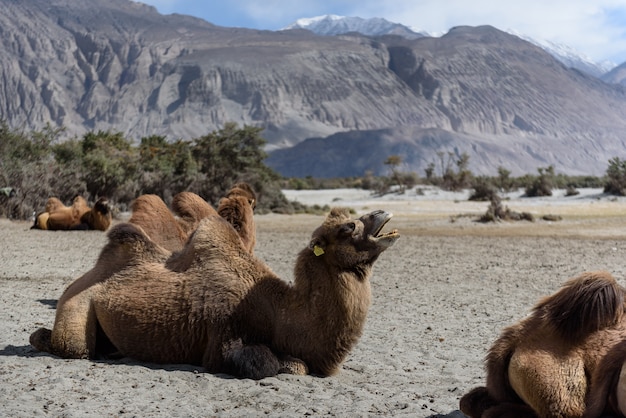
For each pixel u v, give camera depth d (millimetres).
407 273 16422
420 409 6035
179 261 7426
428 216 38438
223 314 6984
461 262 18703
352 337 6930
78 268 15578
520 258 19609
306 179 107312
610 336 4848
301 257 7055
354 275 6887
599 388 4691
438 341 9188
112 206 32781
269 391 6348
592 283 4895
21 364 7078
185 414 5734
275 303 7098
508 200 52750
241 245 7406
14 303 10922
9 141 34312
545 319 4973
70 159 37188
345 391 6512
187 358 7184
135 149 43031
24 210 30109
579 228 30078
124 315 7195
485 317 10977
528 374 4758
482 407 5113
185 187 40531
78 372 6828
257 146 45594
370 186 77500
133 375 6785
